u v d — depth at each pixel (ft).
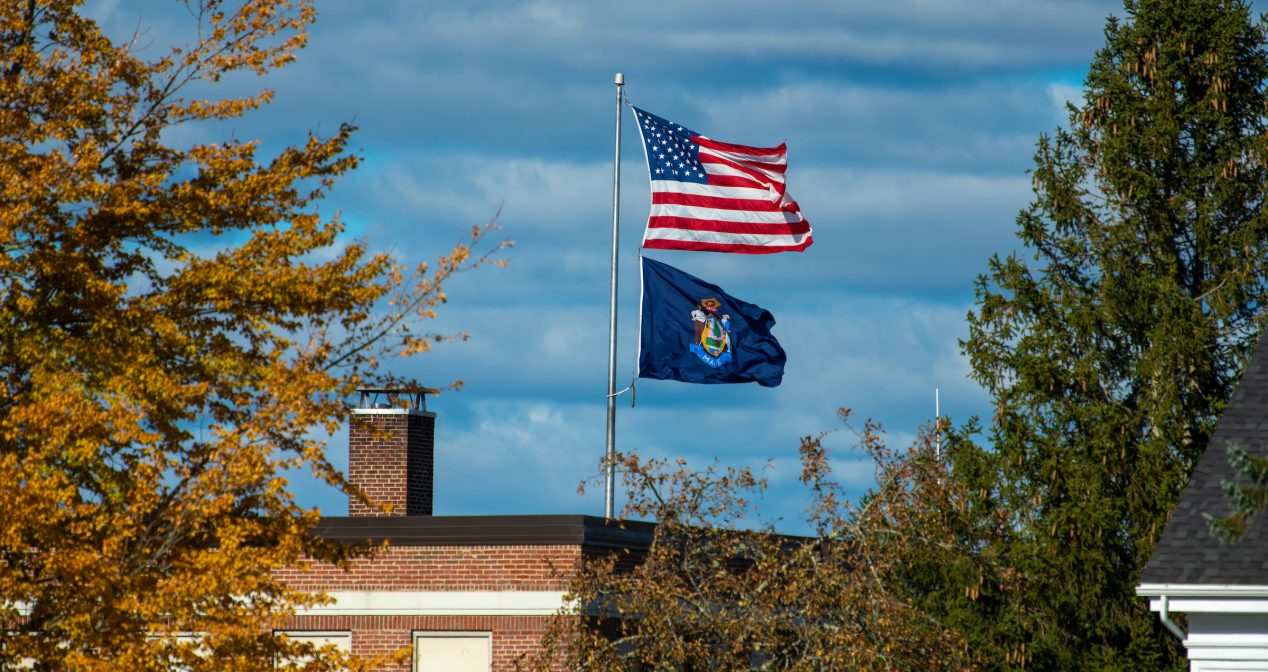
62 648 227.20
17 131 245.45
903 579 338.54
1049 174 366.63
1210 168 361.51
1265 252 353.31
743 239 374.84
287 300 239.50
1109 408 346.95
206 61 255.29
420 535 339.98
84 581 222.28
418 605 337.31
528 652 331.36
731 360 380.37
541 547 334.65
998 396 353.31
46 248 243.19
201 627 226.17
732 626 291.58
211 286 241.14
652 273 378.32
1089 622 336.08
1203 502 260.42
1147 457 338.95
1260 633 248.93
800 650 303.68
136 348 239.50
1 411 243.40
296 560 235.81
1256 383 276.62
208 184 252.42
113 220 246.06
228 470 224.74
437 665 336.49
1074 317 353.10
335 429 234.99
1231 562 249.14
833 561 302.25
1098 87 370.53
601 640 298.15
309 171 252.83
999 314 358.84
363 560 341.21
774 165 377.71
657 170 373.81
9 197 238.48
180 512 226.38
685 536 316.19
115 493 237.04
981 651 328.29
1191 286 363.56
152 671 222.69
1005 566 341.00
